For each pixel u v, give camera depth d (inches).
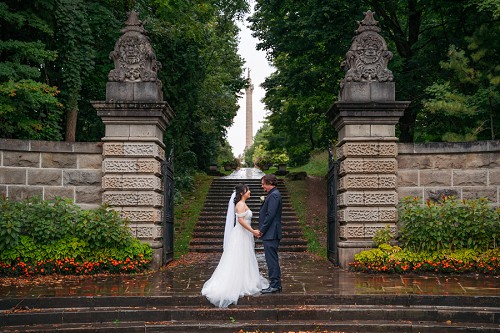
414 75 749.9
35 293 353.1
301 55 855.1
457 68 592.4
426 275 435.8
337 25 744.3
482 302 338.0
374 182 477.1
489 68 605.0
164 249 501.0
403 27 882.1
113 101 467.8
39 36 647.8
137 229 469.7
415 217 447.8
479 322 320.5
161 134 508.1
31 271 425.4
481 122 612.7
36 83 552.7
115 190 472.1
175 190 908.6
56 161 482.9
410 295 343.9
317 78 882.1
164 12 825.5
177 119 933.8
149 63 479.2
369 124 482.0
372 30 485.7
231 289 340.2
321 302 344.5
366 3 774.5
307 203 916.0
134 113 471.8
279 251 695.1
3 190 466.3
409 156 491.5
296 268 494.9
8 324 310.8
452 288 371.6
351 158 478.6
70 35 650.2
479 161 480.7
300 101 1078.4
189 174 1062.4
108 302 337.7
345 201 479.8
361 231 477.1
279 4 844.6
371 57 482.9
